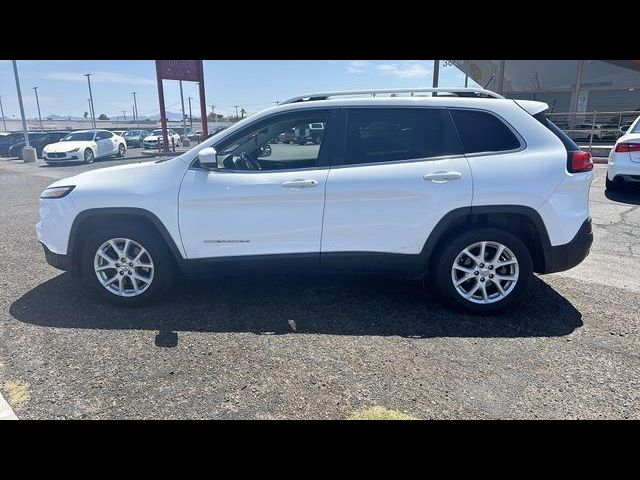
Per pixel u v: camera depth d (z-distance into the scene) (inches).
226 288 169.6
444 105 144.2
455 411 98.8
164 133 763.4
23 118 959.0
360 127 145.8
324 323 140.9
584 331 134.2
